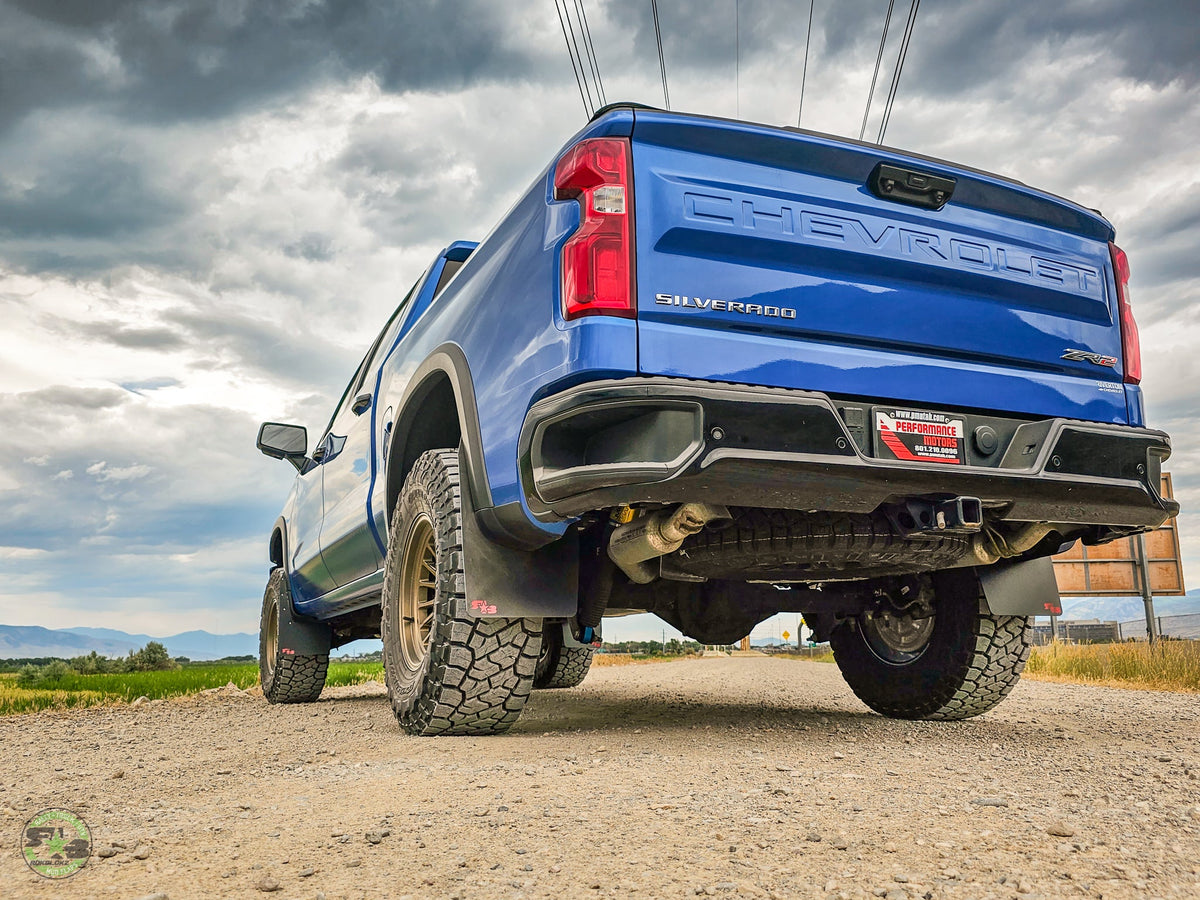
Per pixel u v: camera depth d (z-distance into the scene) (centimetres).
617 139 261
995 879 145
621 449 251
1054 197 320
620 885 146
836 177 285
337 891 147
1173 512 312
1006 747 314
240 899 144
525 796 216
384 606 391
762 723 399
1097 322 324
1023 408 296
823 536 308
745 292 262
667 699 576
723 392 242
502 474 293
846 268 279
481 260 346
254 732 428
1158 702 580
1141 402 326
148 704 668
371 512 454
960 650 392
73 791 261
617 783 231
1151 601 1495
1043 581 390
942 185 295
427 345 394
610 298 249
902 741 331
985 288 301
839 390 266
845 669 450
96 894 148
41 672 1141
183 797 243
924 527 277
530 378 274
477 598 312
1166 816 190
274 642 703
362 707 565
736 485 246
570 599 322
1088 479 289
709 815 193
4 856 174
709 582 412
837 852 162
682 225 259
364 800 219
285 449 602
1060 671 1021
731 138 270
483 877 153
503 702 327
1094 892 138
